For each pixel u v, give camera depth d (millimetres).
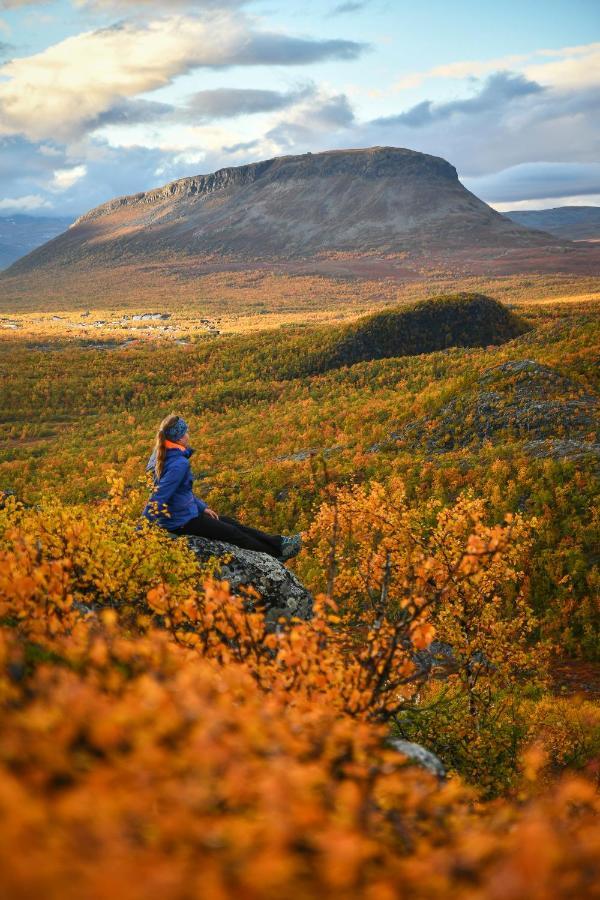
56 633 4129
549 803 2957
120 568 6039
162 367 131875
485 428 42594
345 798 2467
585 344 59406
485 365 71375
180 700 2682
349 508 12016
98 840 1744
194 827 1964
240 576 7695
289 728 3184
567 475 28734
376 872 2148
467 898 2027
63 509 6375
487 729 9492
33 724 2217
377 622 5199
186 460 7746
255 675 4484
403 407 56562
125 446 78750
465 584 9805
